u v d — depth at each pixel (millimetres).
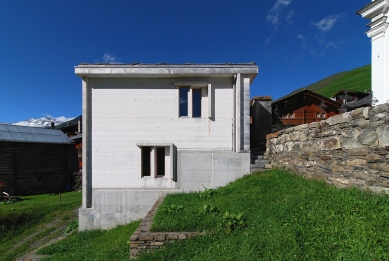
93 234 7387
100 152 7898
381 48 6703
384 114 3467
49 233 8875
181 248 3861
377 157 3578
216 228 4242
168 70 7648
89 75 7734
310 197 4270
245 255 3119
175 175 7883
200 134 7996
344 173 4340
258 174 7277
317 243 2865
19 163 16297
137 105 7984
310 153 5543
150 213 5617
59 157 18953
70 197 14586
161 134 7957
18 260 6156
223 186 7570
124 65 7719
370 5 6797
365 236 2652
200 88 8195
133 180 7883
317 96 15633
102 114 7934
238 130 7770
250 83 8336
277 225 3584
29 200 13773
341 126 4418
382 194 3461
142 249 4098
